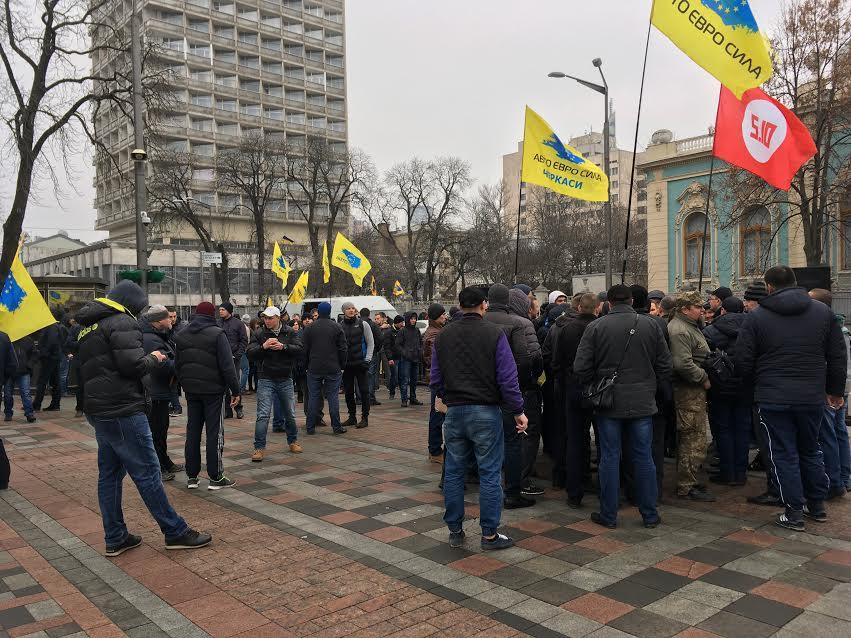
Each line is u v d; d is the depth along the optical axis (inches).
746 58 273.1
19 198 682.2
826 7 721.6
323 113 3036.4
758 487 242.1
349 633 131.3
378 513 214.4
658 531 191.8
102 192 2588.6
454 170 2001.7
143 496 178.9
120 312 181.2
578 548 177.8
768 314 196.5
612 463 195.5
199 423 250.8
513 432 218.2
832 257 888.3
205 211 2518.5
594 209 2014.0
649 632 128.1
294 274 1795.0
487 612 139.0
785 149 267.7
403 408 489.1
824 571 157.4
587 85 684.7
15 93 682.2
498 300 231.8
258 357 302.0
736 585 150.0
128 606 146.9
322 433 378.6
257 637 130.6
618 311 198.2
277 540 189.5
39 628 136.5
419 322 757.9
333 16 3139.8
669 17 286.4
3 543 192.9
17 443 360.5
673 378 227.0
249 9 2844.5
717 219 941.8
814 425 193.3
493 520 177.0
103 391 173.9
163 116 816.3
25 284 293.4
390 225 2060.8
